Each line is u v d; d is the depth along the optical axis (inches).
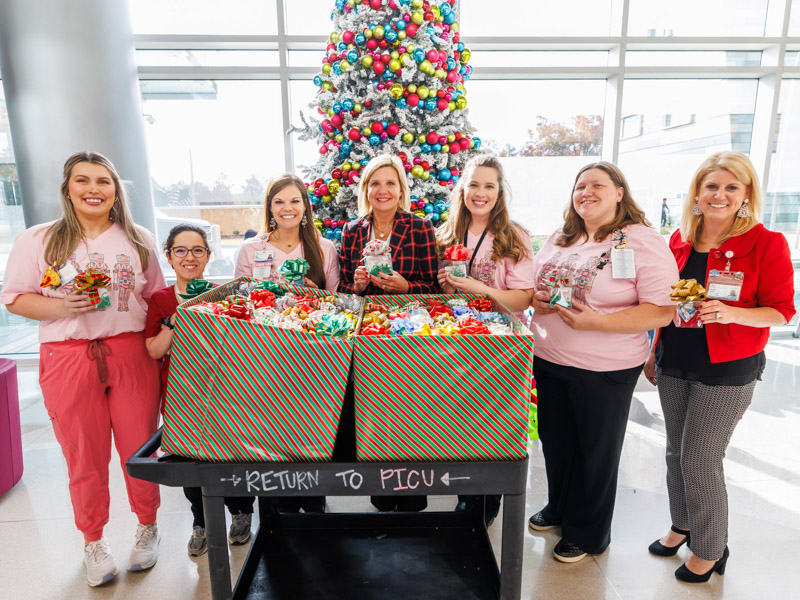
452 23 131.6
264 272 72.6
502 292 75.1
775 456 109.0
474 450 46.6
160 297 70.9
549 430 78.0
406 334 45.9
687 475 70.2
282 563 61.7
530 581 72.7
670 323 70.8
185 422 47.6
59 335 66.8
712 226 68.3
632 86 178.2
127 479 74.3
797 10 169.2
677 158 184.7
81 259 67.2
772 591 70.7
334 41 128.1
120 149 144.3
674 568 75.5
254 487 46.8
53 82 134.0
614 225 69.6
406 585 58.0
